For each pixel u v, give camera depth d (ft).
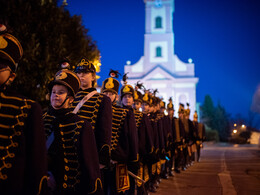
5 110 5.55
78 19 28.04
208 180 24.79
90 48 29.78
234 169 31.58
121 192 13.11
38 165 5.64
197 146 40.93
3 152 5.39
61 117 7.59
